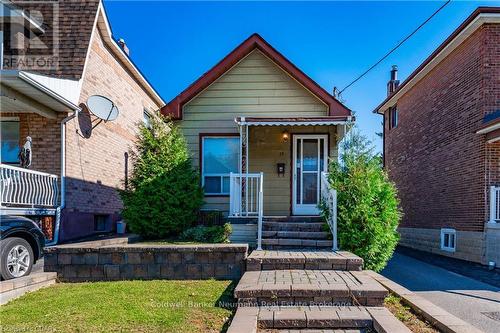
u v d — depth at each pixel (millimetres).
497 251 9141
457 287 7117
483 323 4836
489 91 9648
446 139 11750
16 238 5270
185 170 7980
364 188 6645
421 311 4039
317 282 4676
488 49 9727
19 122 8516
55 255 5793
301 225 7324
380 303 4309
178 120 9305
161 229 7500
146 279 5734
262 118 8219
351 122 8055
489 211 9539
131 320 3867
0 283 4656
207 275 5730
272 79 9391
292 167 9328
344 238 6602
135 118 13156
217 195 9180
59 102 7953
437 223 12273
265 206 9266
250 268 5555
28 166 7777
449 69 11656
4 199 6711
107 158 10703
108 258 5789
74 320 3867
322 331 3816
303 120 8133
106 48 10773
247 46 9156
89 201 9531
